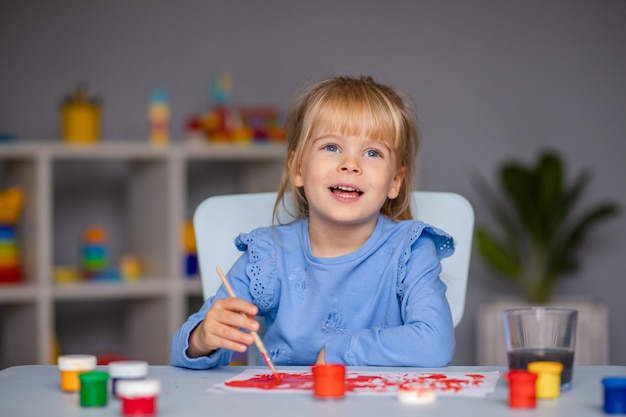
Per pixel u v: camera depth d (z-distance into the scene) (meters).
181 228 3.41
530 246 4.17
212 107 3.93
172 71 3.91
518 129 4.20
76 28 3.81
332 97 1.63
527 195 3.94
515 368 1.10
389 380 1.13
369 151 1.62
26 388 1.11
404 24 4.12
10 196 3.28
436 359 1.38
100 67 3.83
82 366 1.09
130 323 3.76
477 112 4.18
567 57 4.23
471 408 0.95
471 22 4.18
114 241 3.88
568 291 4.20
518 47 4.20
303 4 4.04
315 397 1.02
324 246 1.64
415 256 1.59
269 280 1.62
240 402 1.00
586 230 4.19
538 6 4.21
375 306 1.60
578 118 4.23
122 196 3.89
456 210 1.78
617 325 4.21
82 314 3.83
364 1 4.09
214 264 1.78
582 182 4.01
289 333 1.60
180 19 3.92
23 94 3.76
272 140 3.61
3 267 3.29
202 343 1.31
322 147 1.62
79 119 3.36
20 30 3.76
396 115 1.64
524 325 1.10
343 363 1.37
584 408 0.96
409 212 1.77
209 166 3.96
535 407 0.96
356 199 1.60
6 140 3.37
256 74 3.99
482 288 4.18
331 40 4.06
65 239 3.83
